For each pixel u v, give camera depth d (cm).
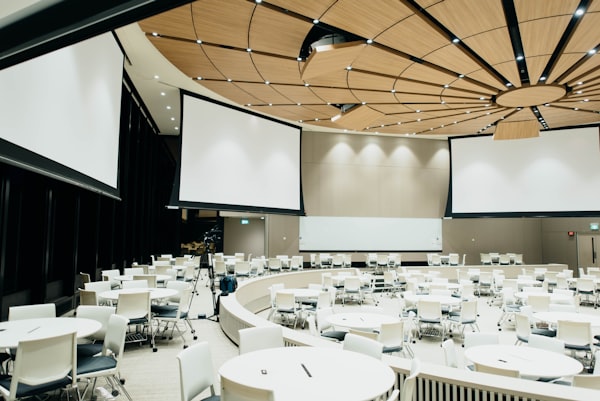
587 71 841
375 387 241
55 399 389
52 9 125
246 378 255
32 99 472
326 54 730
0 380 322
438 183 1873
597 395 256
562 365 360
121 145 1127
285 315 929
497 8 611
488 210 1589
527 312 671
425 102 1084
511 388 267
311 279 1210
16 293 656
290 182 1478
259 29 723
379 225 1816
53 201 821
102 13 119
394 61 812
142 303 564
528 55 766
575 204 1477
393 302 1167
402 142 1862
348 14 636
